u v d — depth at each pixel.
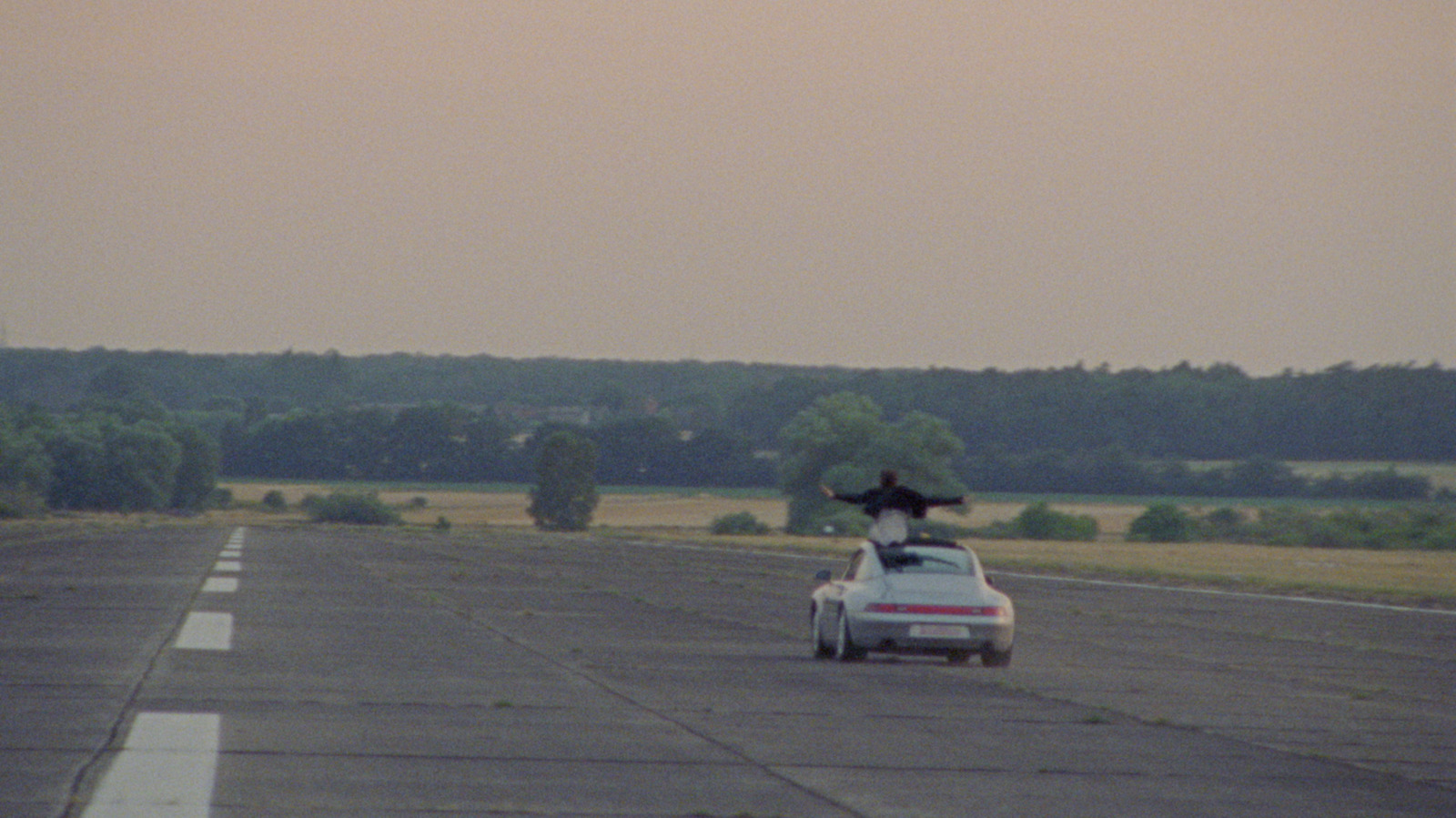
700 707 54.38
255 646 70.75
